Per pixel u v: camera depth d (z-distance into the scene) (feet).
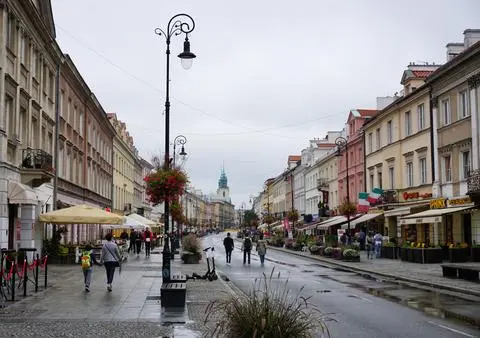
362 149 183.52
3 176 78.64
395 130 150.71
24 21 90.63
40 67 104.06
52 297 54.08
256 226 453.17
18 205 89.35
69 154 132.05
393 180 154.10
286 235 245.45
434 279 76.02
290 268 104.88
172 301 46.34
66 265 100.17
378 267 100.48
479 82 106.42
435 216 110.11
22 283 65.72
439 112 124.36
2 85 77.82
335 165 223.71
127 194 253.65
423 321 42.45
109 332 36.24
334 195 224.94
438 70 120.57
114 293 57.52
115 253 60.08
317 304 52.08
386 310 48.32
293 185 326.24
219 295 57.98
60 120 121.90
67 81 128.77
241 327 24.80
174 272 87.40
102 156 185.16
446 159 122.52
